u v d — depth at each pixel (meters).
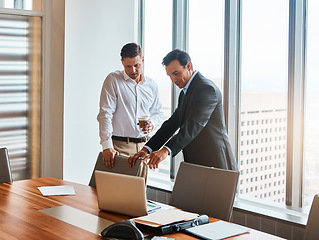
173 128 3.43
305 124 3.90
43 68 4.82
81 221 2.43
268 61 4.18
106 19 5.06
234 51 4.44
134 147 4.11
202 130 3.42
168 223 2.23
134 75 3.89
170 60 3.30
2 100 4.71
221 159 3.42
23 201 2.83
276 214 3.81
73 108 4.93
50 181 3.45
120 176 2.53
